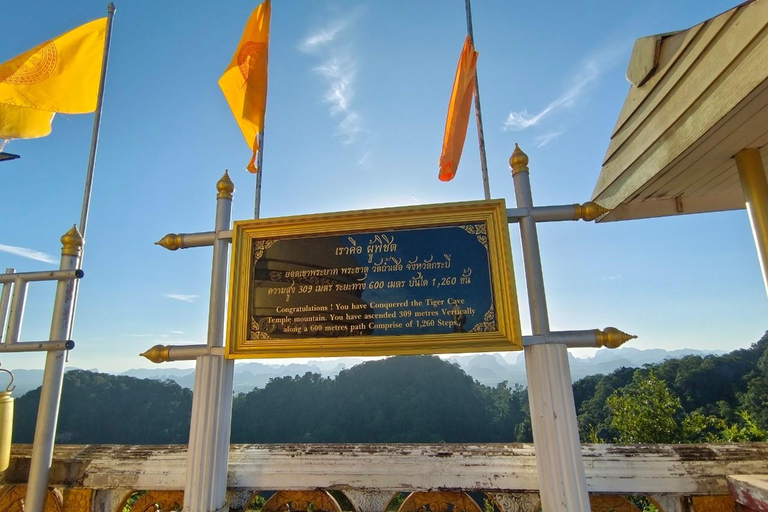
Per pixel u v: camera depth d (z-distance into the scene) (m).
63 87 3.95
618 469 2.60
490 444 2.92
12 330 2.98
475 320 2.73
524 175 2.89
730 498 2.45
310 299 2.93
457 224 2.91
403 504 2.77
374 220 2.99
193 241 3.12
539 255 2.74
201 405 2.74
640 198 3.66
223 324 2.96
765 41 1.94
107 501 2.89
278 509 2.83
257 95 3.78
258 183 3.56
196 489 2.58
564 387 2.46
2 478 3.00
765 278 2.63
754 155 2.71
